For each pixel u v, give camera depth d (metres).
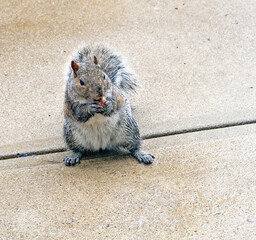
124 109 6.85
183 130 7.66
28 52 10.11
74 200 6.21
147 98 8.54
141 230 5.66
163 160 6.95
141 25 11.01
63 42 10.43
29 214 6.00
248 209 5.89
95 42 10.35
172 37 10.53
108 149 7.36
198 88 8.76
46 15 11.45
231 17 11.20
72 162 6.95
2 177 6.73
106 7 11.76
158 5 11.81
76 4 11.88
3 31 10.88
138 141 7.05
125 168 6.83
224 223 5.70
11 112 8.24
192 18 11.23
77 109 6.50
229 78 9.02
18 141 7.53
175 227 5.67
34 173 6.80
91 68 6.38
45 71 9.45
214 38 10.43
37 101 8.56
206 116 7.95
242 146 7.14
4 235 5.67
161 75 9.21
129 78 8.24
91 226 5.76
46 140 7.57
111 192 6.32
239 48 10.02
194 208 5.96
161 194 6.23
